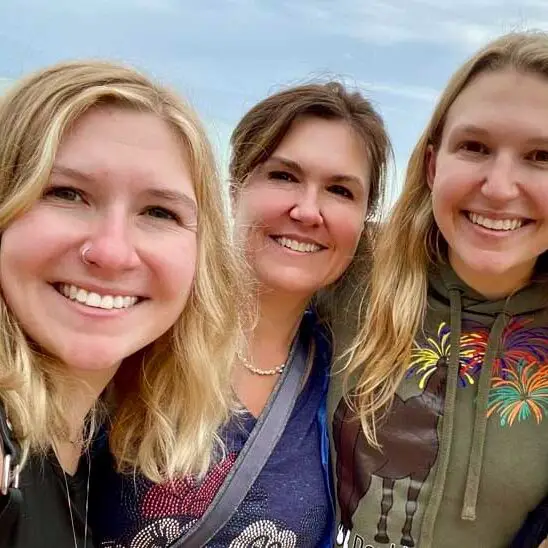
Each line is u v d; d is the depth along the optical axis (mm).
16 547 519
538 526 645
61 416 562
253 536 690
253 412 739
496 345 695
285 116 754
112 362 548
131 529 658
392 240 756
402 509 689
